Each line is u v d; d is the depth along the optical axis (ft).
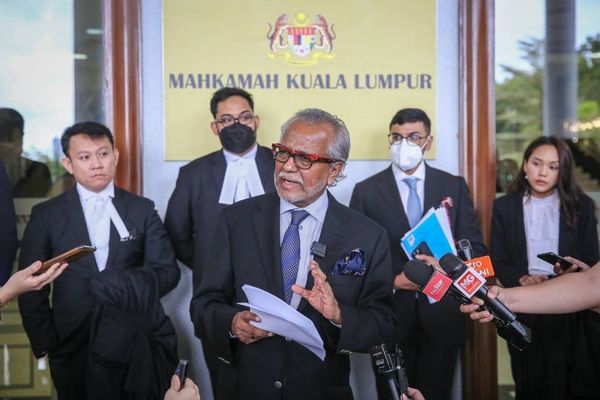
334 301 7.41
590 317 11.22
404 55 13.28
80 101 12.94
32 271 8.41
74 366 10.98
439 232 10.77
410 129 11.82
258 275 7.90
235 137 11.98
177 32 12.96
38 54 12.89
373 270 8.01
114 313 10.62
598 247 11.97
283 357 7.88
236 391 7.97
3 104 12.83
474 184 13.30
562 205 11.96
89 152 10.97
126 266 11.04
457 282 7.02
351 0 13.17
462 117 13.32
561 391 11.46
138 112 12.85
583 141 16.46
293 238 8.00
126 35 12.76
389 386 6.78
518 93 15.76
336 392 7.91
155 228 11.34
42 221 10.96
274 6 13.09
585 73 16.01
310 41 13.16
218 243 8.29
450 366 12.21
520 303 7.66
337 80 13.20
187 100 13.02
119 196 11.35
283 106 13.17
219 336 7.77
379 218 11.89
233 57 13.07
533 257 12.06
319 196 8.00
